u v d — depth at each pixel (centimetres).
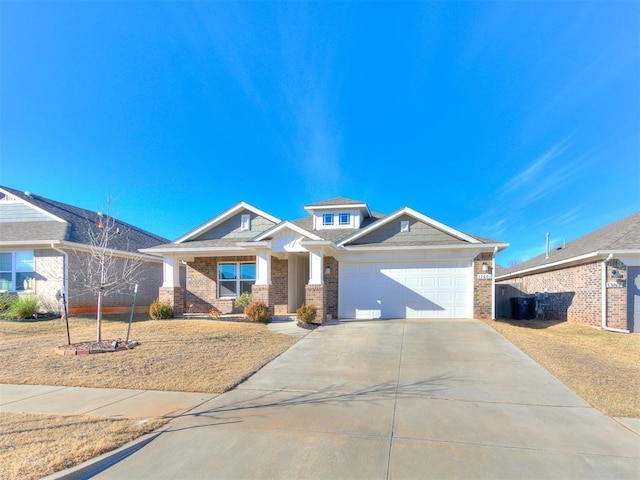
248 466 401
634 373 755
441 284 1524
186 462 410
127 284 1989
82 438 455
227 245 1614
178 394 639
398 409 565
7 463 392
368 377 739
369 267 1577
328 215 1933
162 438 467
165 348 955
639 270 1397
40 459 400
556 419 525
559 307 1767
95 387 677
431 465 400
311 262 1450
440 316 1516
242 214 1822
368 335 1159
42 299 1627
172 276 1616
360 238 1628
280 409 567
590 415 539
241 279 1816
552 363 825
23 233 1684
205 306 1828
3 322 1448
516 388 664
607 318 1430
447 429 491
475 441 456
